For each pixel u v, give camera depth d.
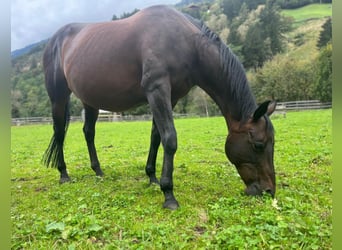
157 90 3.49
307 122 14.92
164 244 2.53
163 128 3.47
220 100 3.78
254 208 3.18
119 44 3.97
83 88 4.48
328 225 2.74
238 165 3.65
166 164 3.46
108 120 34.38
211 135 12.16
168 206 3.39
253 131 3.46
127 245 2.51
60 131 5.32
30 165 7.21
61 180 5.14
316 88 30.77
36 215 3.37
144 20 3.85
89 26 4.81
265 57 49.62
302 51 56.25
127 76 3.95
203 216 3.12
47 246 2.57
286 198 3.43
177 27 3.68
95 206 3.58
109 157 7.82
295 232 2.51
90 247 2.53
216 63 3.66
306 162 5.73
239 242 2.40
